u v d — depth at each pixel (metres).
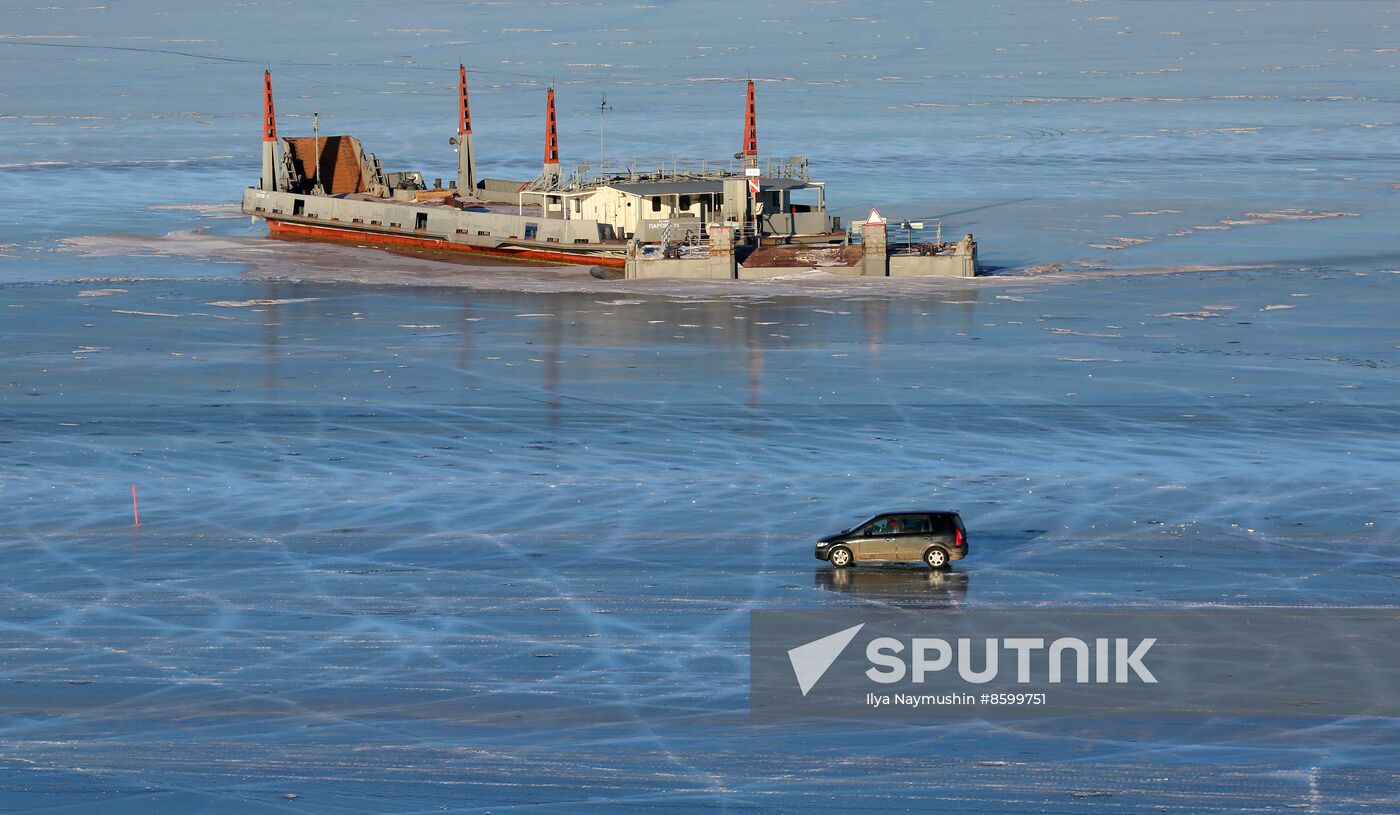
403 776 127.75
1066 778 127.06
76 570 182.00
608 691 144.50
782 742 134.12
